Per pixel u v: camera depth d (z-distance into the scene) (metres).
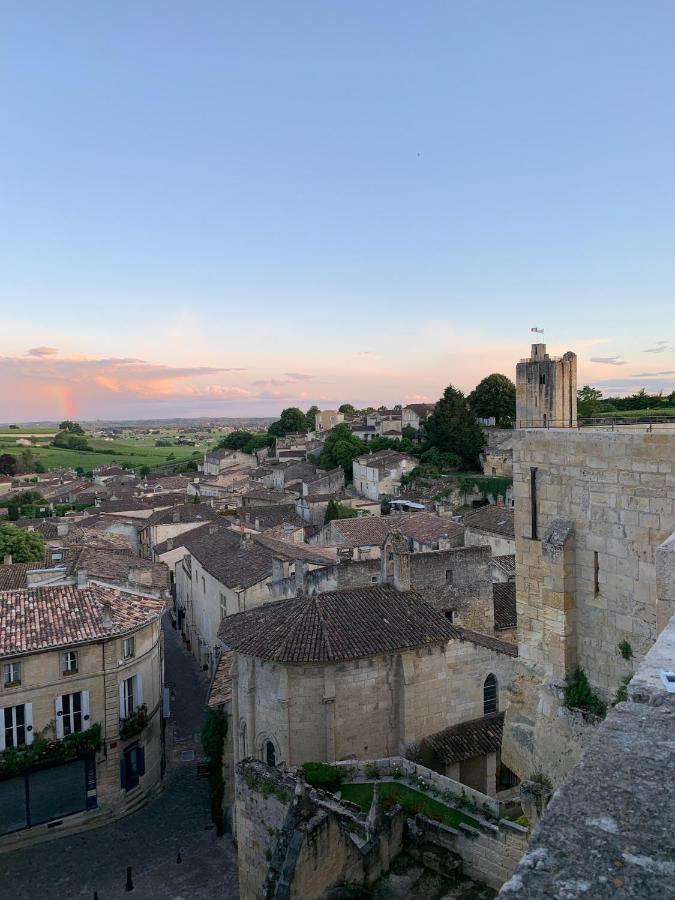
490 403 144.00
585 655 18.02
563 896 4.36
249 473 166.62
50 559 65.75
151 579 64.50
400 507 107.38
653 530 15.99
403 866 24.72
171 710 55.19
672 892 4.29
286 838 21.20
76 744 38.50
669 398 107.69
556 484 18.67
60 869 34.88
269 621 35.03
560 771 18.17
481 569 44.47
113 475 194.12
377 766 29.23
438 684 34.59
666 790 5.41
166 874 34.22
